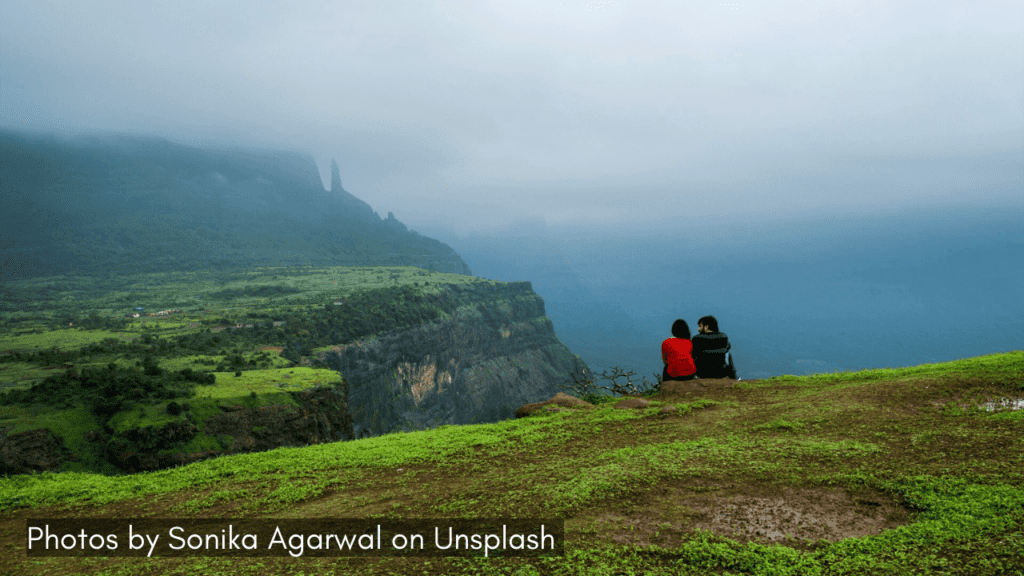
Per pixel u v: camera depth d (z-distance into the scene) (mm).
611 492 8531
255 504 9742
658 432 12414
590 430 13102
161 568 7344
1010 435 9469
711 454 10070
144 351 126812
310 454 13211
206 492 10828
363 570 6676
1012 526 6246
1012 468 7961
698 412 13977
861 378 16719
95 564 7660
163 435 75375
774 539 6812
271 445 86500
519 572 6258
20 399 80562
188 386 90188
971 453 8844
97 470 72250
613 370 26672
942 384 13453
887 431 10664
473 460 11609
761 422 12320
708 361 17219
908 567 5738
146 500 10562
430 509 8648
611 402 17062
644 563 6324
